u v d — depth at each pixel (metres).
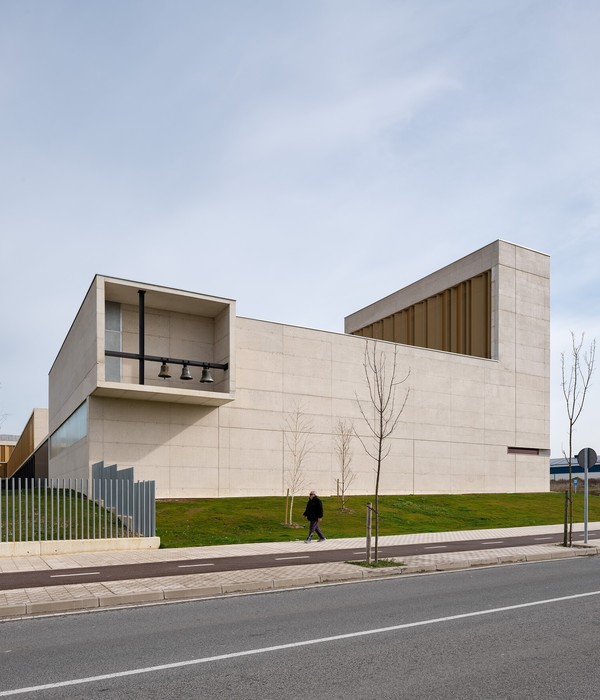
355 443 35.28
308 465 33.59
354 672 6.28
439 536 22.23
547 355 45.25
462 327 45.12
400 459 36.94
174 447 30.09
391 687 5.82
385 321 52.06
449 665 6.54
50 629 8.30
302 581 12.12
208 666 6.48
